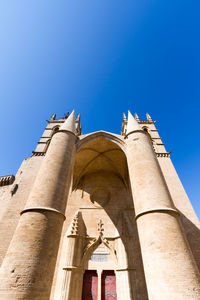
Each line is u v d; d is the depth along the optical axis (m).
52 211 9.13
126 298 12.35
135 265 14.04
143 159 12.05
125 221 16.77
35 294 6.58
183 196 16.38
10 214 14.71
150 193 9.95
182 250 7.70
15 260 7.20
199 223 14.23
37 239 7.89
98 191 20.52
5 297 6.26
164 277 7.04
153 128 28.11
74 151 14.63
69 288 12.53
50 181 10.48
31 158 20.52
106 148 19.73
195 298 6.38
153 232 8.41
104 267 14.40
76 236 15.42
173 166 19.56
